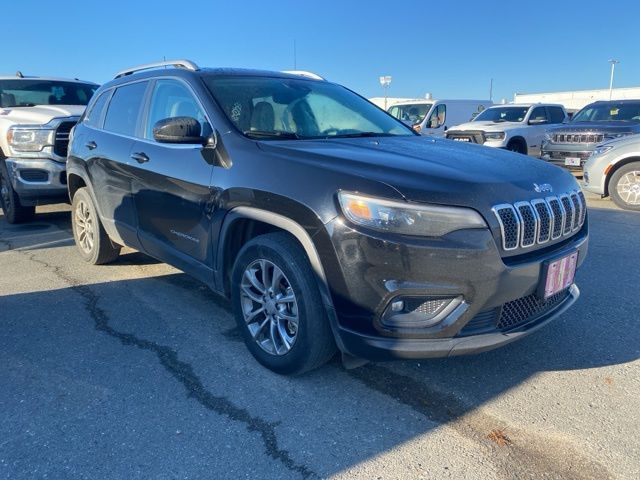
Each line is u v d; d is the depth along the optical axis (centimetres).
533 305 287
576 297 324
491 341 264
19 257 555
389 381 306
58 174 649
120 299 432
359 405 283
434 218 247
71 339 359
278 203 283
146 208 399
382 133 398
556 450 247
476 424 267
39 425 265
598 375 314
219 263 334
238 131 332
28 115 669
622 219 754
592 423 268
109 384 303
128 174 413
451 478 229
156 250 404
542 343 353
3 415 273
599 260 537
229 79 383
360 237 252
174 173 359
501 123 1406
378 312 257
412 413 276
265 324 313
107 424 266
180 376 311
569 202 299
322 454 245
